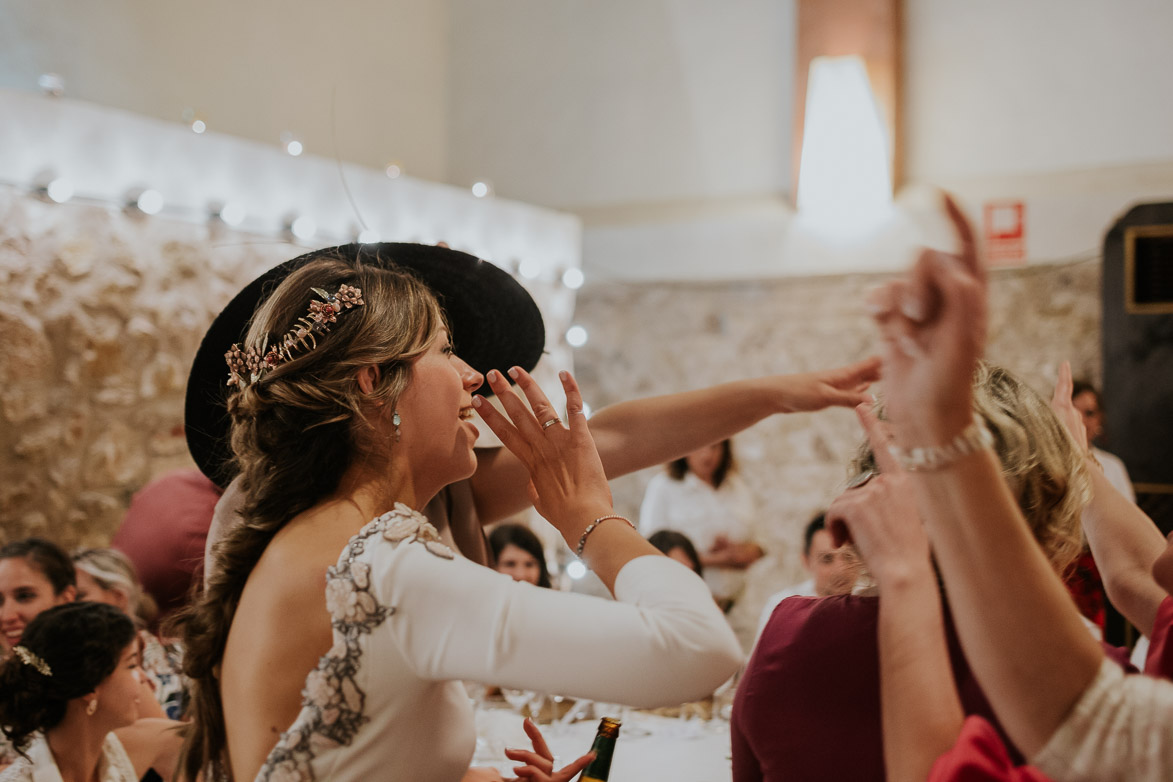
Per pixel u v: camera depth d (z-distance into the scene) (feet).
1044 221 14.94
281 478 3.67
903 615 2.85
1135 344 13.26
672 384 17.47
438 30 19.34
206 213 11.18
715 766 5.25
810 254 16.39
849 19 15.70
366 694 3.26
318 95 16.63
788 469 16.47
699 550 13.34
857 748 3.29
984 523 2.49
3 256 9.66
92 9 13.16
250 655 3.45
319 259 4.18
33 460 10.02
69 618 5.98
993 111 15.49
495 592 3.26
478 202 14.15
